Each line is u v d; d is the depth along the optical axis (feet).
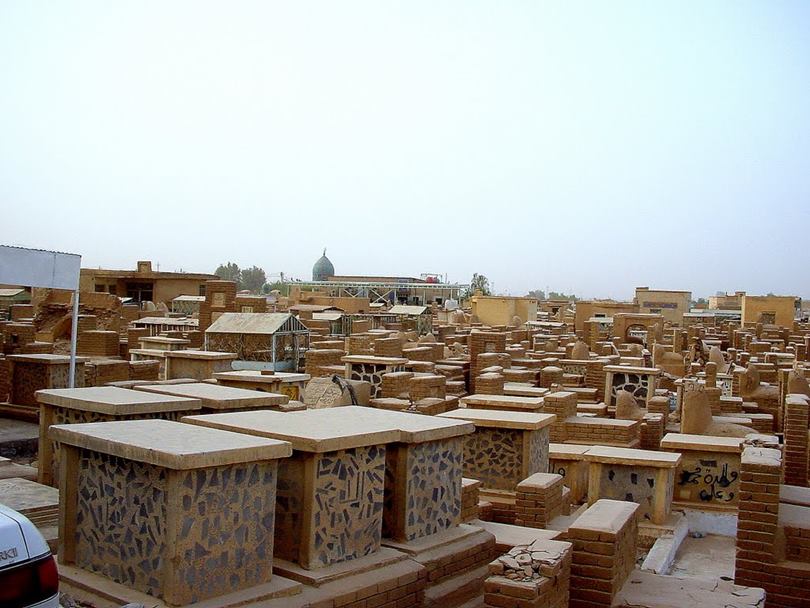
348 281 242.37
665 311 215.72
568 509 33.71
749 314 183.73
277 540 21.44
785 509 29.99
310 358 68.59
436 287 232.94
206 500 18.58
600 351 110.01
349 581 20.79
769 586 27.66
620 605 23.56
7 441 40.27
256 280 394.73
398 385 56.49
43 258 41.78
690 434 47.29
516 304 177.47
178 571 18.12
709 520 39.96
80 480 20.81
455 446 25.45
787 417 43.60
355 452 21.81
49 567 14.80
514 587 20.58
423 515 24.20
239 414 24.86
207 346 76.38
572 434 49.44
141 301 168.55
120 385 36.96
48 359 45.65
